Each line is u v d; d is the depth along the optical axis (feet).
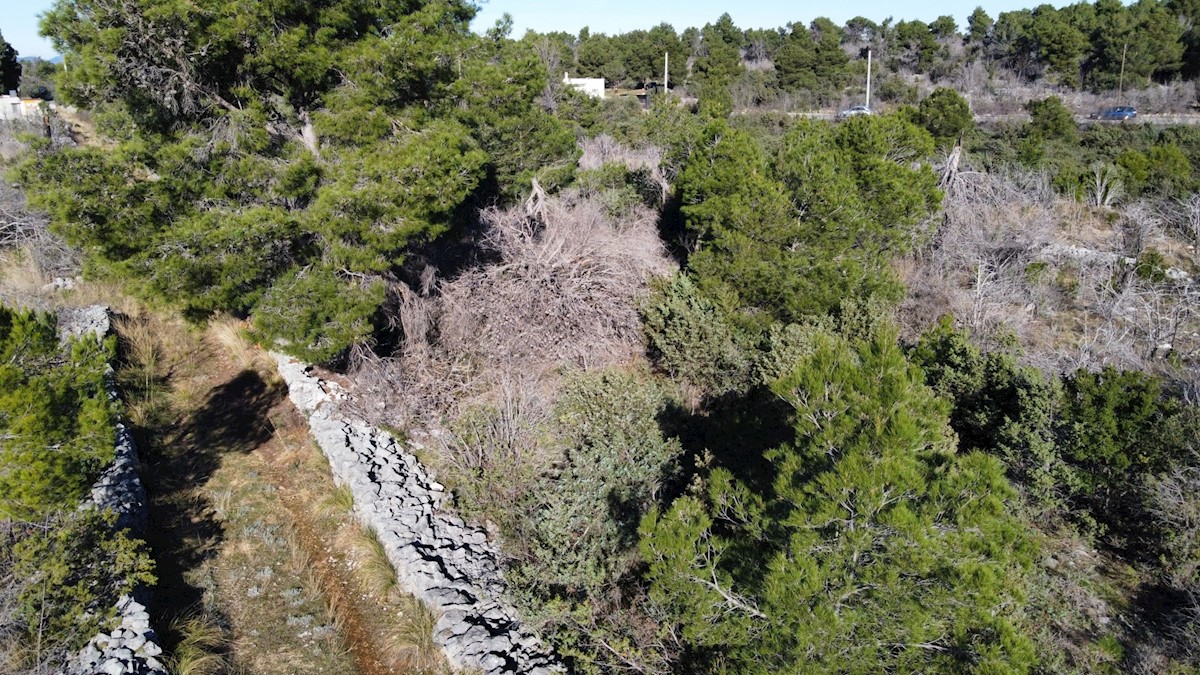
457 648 21.62
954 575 15.52
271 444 34.81
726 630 17.85
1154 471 26.61
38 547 20.58
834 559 16.35
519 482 28.32
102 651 20.25
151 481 30.94
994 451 30.17
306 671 22.27
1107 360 38.70
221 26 30.50
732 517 21.68
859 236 44.32
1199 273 55.31
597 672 20.45
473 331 37.45
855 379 18.57
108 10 29.84
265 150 35.55
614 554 24.54
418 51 34.14
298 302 32.53
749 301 42.52
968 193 61.36
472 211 46.83
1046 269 52.95
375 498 28.07
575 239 44.24
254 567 26.55
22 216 53.88
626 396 31.60
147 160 31.48
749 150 44.73
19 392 19.36
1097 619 22.99
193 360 43.19
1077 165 89.76
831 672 15.60
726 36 219.61
